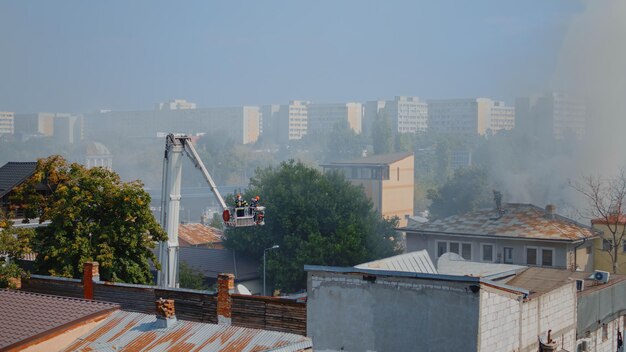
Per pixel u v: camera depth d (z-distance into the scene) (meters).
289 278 75.56
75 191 44.78
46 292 38.22
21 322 25.11
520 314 28.77
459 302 26.50
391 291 27.75
